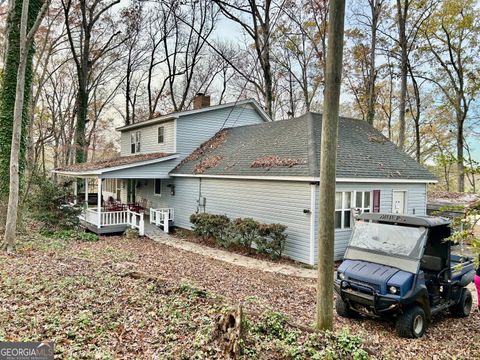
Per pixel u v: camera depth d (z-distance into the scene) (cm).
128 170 1662
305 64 2814
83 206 1692
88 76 2730
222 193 1487
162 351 424
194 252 1237
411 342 557
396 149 1516
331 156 486
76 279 693
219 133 1964
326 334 464
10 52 1261
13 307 530
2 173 1258
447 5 2159
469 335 620
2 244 980
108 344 437
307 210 1101
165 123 1927
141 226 1512
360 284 600
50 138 3334
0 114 1277
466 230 400
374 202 1264
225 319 431
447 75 2452
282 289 827
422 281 598
